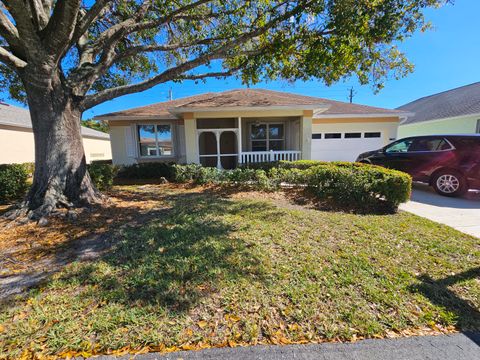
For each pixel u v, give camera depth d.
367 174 5.64
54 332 1.92
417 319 2.05
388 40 5.33
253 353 1.75
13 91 8.14
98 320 2.03
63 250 3.44
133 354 1.74
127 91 6.25
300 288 2.44
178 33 8.32
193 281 2.55
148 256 3.12
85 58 6.14
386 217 4.77
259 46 6.73
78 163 5.59
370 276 2.66
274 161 9.70
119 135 11.76
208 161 13.59
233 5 6.66
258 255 3.11
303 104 9.38
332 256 3.09
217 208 5.29
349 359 1.70
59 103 5.24
